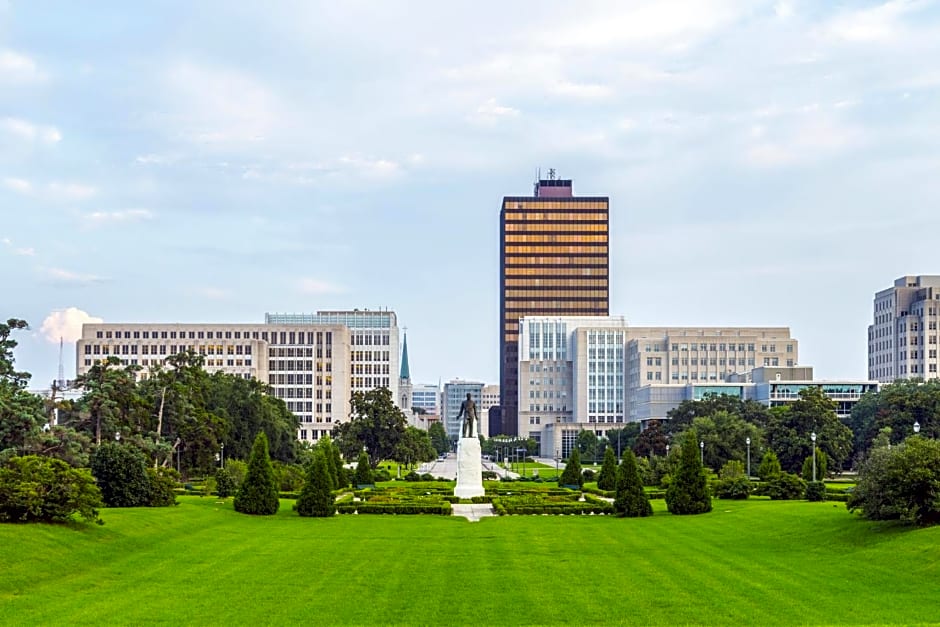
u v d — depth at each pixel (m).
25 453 96.88
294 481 125.81
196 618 44.28
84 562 58.19
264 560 61.72
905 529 65.94
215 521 83.75
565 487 146.50
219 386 167.38
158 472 93.38
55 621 43.28
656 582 53.53
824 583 52.69
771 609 46.06
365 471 149.38
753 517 85.69
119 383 120.50
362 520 90.44
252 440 167.38
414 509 97.88
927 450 67.50
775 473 128.62
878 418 181.12
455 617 44.72
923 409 171.50
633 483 94.38
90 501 66.94
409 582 53.66
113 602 47.66
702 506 94.44
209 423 144.00
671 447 178.12
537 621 43.94
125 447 89.19
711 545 69.94
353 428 190.50
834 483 143.62
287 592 50.59
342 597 49.31
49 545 59.28
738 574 56.03
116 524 70.81
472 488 123.75
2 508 63.72
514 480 177.38
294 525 84.94
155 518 77.62
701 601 48.09
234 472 114.62
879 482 69.19
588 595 49.81
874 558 59.12
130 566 58.56
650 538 74.62
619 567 58.97
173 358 157.50
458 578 54.97
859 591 50.22
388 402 192.12
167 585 52.47
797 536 71.62
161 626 42.69
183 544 68.69
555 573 56.69
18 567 53.44
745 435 171.75
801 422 168.12
